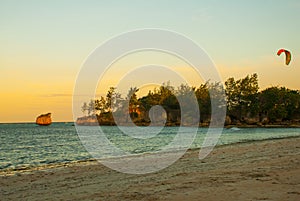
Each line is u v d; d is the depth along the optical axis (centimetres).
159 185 1109
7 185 1199
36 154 2988
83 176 1377
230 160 1742
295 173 1227
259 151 2152
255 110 8962
